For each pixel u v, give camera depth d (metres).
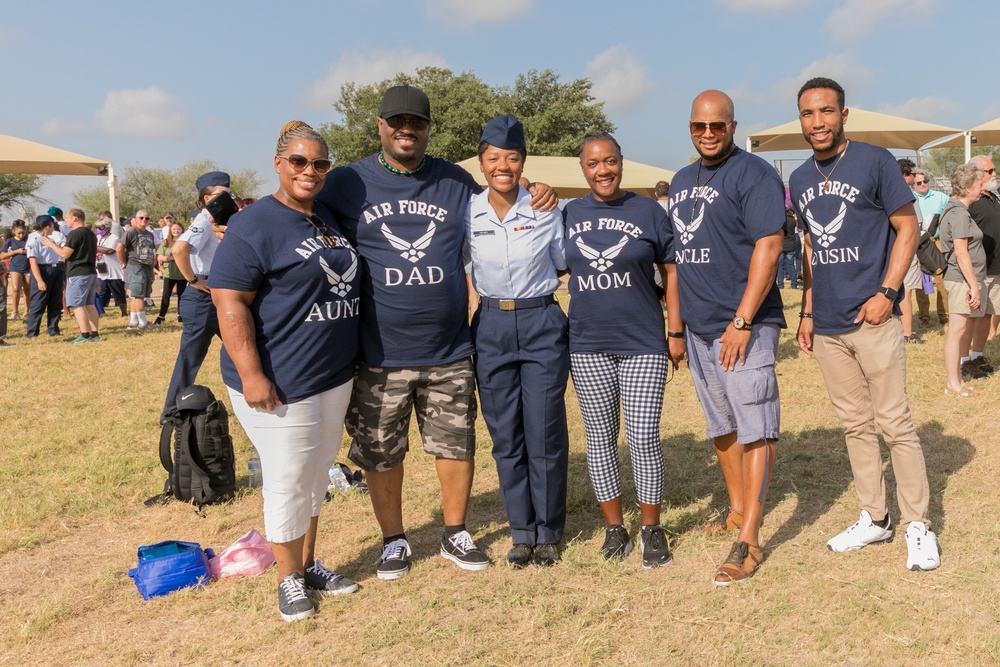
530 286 3.66
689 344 3.81
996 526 3.87
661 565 3.70
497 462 3.83
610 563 3.71
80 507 4.83
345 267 3.30
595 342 3.72
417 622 3.27
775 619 3.16
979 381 6.85
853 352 3.68
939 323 10.26
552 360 3.71
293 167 3.19
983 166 6.46
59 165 16.59
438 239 3.50
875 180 3.47
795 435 5.72
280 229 3.19
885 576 3.45
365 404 3.64
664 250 3.70
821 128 3.49
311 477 3.40
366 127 50.22
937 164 50.12
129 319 14.80
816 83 3.51
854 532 3.79
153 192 67.62
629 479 4.97
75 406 7.61
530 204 3.66
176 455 4.85
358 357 3.60
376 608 3.44
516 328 3.67
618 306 3.65
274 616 3.40
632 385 3.72
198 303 5.22
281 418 3.28
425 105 3.39
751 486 3.57
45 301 12.68
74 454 6.03
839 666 2.83
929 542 3.55
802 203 3.69
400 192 3.48
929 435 5.45
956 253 6.16
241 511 4.77
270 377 3.26
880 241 3.54
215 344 11.60
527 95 50.62
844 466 5.00
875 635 3.00
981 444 5.18
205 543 4.30
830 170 3.58
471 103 47.50
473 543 3.87
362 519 4.55
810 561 3.66
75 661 3.12
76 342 11.79
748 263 3.51
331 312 3.28
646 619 3.23
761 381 3.50
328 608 3.43
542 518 3.82
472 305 3.92
